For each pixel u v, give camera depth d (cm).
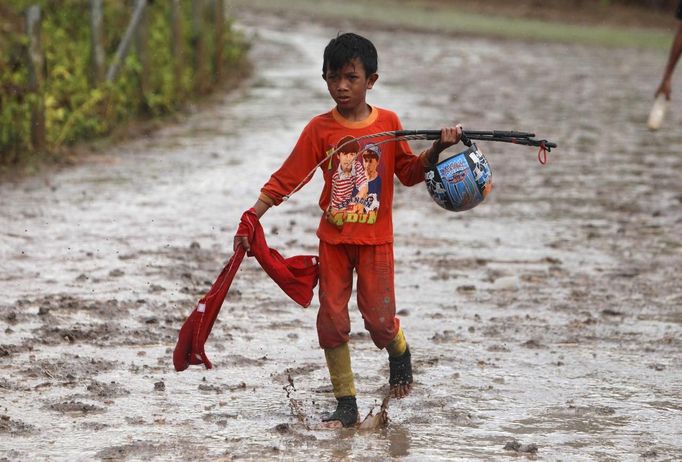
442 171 1411
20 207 2705
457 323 1886
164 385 1534
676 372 1645
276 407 1462
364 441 1341
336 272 1403
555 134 4294
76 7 4412
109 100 3881
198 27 5006
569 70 6825
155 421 1398
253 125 4278
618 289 2133
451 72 6550
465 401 1499
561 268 2291
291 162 1394
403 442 1339
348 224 1383
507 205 2961
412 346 1748
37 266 2169
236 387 1538
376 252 1394
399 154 1426
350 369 1411
